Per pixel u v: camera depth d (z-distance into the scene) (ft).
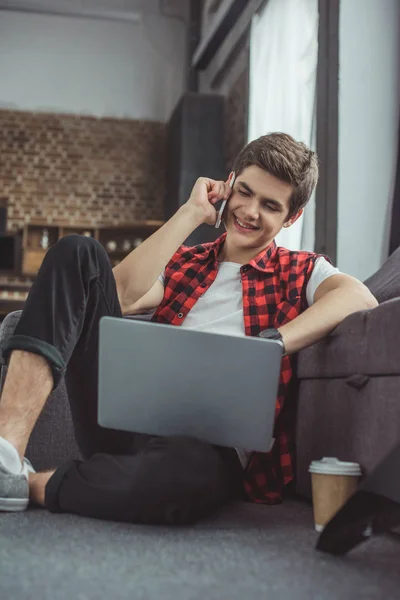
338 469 4.21
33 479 4.62
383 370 4.32
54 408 6.07
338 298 5.17
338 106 11.81
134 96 28.78
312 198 13.51
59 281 4.53
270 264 5.78
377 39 11.87
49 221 28.07
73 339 4.55
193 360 4.28
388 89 11.84
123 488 4.15
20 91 28.32
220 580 3.05
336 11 11.89
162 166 28.76
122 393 4.32
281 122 15.90
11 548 3.47
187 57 27.22
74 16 28.55
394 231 11.34
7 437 4.39
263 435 4.32
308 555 3.58
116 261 27.68
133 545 3.66
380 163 11.79
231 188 5.81
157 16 27.84
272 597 2.82
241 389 4.30
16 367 4.42
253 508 5.16
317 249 12.05
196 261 6.00
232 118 23.17
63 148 28.37
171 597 2.77
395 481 3.21
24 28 28.37
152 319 5.87
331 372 5.13
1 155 28.09
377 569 3.34
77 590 2.82
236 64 22.91
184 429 4.34
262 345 4.30
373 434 4.40
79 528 4.00
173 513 4.16
